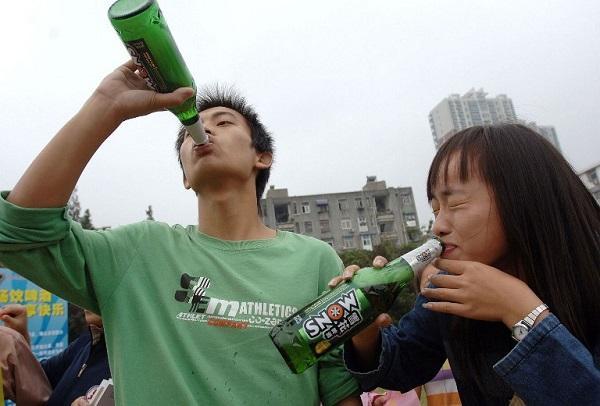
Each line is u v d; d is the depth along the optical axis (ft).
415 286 5.11
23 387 6.38
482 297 3.25
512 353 3.04
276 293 4.64
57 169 3.73
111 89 3.93
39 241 3.79
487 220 3.58
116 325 4.27
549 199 3.61
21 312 7.43
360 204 142.00
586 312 3.47
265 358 4.27
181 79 3.99
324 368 4.87
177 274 4.60
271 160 6.21
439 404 7.13
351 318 3.76
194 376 4.05
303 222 137.80
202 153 4.99
